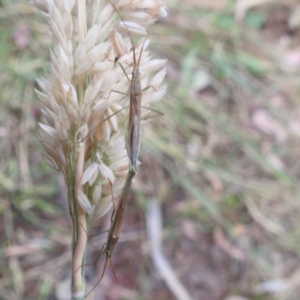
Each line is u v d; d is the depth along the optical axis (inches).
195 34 9.4
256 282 7.0
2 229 6.9
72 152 2.4
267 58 9.4
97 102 2.4
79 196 2.4
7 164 7.4
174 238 7.2
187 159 7.9
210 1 9.9
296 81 9.2
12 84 8.0
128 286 6.7
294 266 7.3
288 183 8.0
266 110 8.7
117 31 2.6
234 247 7.3
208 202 7.5
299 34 9.9
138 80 2.5
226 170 7.9
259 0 10.1
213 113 8.5
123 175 2.5
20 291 6.5
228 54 9.2
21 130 7.6
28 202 7.1
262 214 7.6
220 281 7.0
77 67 2.3
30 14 8.6
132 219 7.2
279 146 8.4
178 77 8.7
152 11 2.6
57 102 2.4
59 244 6.9
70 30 2.4
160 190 7.5
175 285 6.8
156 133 8.0
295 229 7.6
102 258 6.8
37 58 8.3
